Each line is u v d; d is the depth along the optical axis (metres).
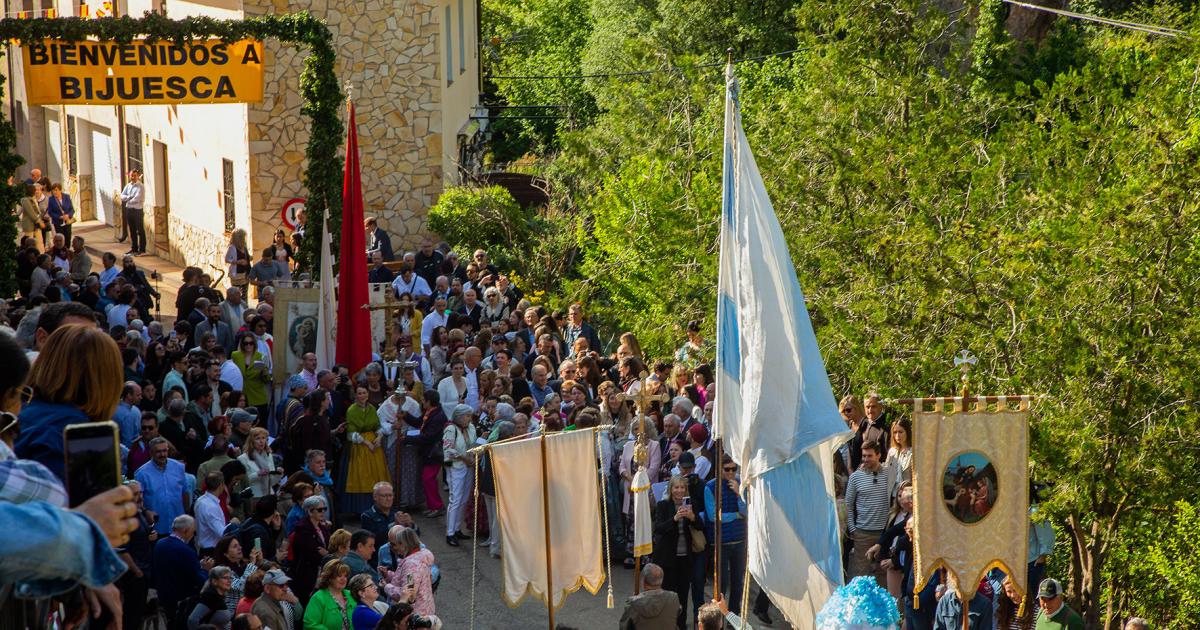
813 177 19.28
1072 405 12.66
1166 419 12.48
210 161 29.44
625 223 23.25
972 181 17.34
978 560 10.62
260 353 18.22
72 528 2.58
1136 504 13.16
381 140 29.03
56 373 3.57
